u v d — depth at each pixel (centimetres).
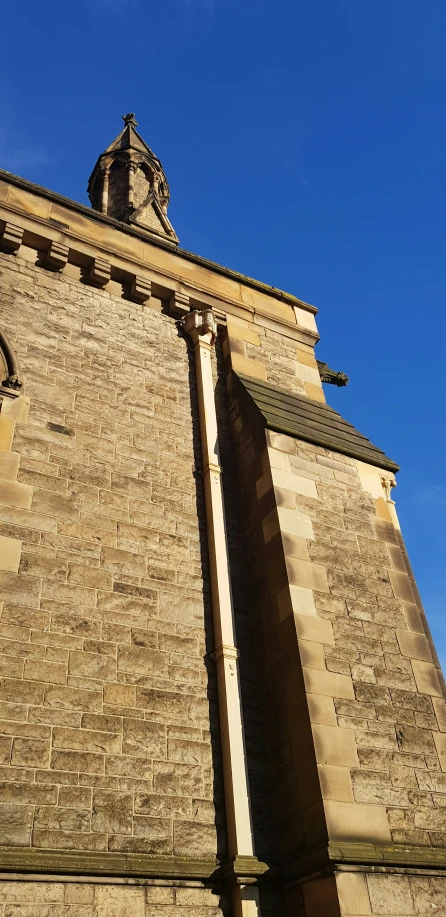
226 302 1132
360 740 718
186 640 764
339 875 619
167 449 909
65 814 600
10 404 815
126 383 935
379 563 892
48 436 816
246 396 998
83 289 995
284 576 809
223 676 750
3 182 1005
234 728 719
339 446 981
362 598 840
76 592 723
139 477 858
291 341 1175
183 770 681
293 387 1107
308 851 648
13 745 608
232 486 938
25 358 867
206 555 849
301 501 885
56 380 873
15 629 667
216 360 1076
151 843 626
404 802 702
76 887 570
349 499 934
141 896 594
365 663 782
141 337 1004
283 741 728
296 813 683
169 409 953
